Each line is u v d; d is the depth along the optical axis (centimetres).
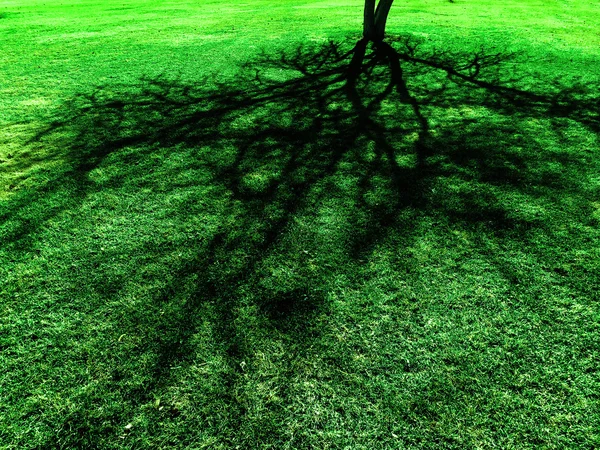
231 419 311
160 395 329
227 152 679
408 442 295
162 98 908
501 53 1197
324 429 304
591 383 331
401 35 1353
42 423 309
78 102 881
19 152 677
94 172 621
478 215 523
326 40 1326
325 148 691
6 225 511
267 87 977
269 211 538
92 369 348
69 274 441
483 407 315
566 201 547
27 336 375
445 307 398
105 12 1902
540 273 436
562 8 1894
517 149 682
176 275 440
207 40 1368
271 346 365
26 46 1295
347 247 475
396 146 695
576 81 990
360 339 370
